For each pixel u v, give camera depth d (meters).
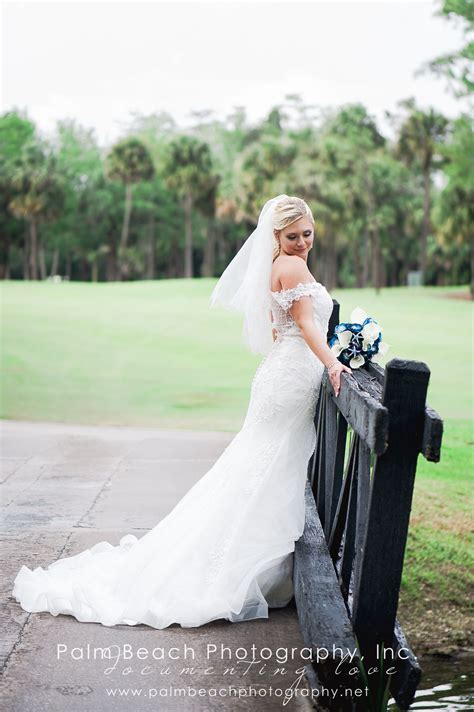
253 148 54.38
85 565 3.87
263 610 3.48
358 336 3.34
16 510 5.27
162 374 15.46
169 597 3.42
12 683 2.83
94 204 75.75
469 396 12.79
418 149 52.00
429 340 19.66
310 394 3.66
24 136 74.81
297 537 3.56
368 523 2.62
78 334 20.94
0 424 9.52
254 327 3.87
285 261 3.61
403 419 2.50
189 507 3.73
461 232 36.47
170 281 42.06
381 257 68.19
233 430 9.84
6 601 3.64
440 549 5.43
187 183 66.31
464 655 4.30
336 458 3.66
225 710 2.67
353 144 53.88
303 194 51.03
